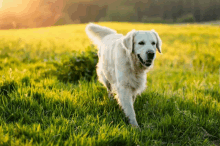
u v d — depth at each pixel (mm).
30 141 2062
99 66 4121
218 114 3158
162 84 5133
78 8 67938
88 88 3924
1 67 5523
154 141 2471
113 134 2410
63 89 3818
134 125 2832
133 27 30094
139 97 3754
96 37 4438
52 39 16703
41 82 3986
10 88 3477
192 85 4648
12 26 20766
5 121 2535
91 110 3076
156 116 3072
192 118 2955
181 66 7941
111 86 3857
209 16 93312
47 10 23375
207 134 2689
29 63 6844
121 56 3082
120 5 86688
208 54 8695
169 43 15555
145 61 2855
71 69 4797
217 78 5500
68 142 2172
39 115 2699
